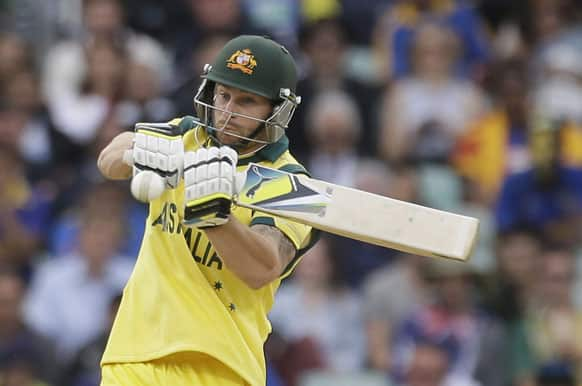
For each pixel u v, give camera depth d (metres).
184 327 16.80
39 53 39.75
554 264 32.28
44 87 37.12
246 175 16.42
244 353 17.05
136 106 36.06
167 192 16.94
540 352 31.53
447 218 16.11
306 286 32.28
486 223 34.34
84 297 32.19
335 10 39.44
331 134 35.50
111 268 32.41
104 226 32.50
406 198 34.12
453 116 37.03
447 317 31.06
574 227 33.97
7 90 36.66
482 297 32.31
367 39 39.53
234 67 16.50
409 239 16.12
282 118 16.69
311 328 31.86
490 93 37.53
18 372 30.09
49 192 35.00
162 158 15.77
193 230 16.92
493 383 30.44
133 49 36.94
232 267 15.93
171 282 16.92
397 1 39.91
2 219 33.75
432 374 30.19
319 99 36.38
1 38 38.28
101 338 30.03
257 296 17.28
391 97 37.19
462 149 36.25
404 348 30.98
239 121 16.61
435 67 37.69
